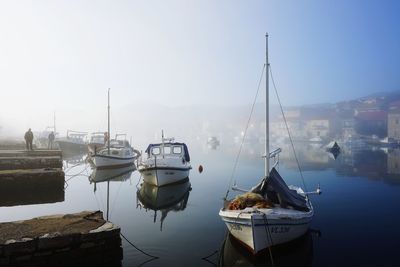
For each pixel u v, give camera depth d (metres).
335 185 28.34
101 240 11.02
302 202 13.89
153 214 18.27
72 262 10.66
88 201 21.89
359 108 138.62
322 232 14.77
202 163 48.44
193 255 12.09
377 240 13.64
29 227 11.38
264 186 13.20
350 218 17.11
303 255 12.05
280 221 11.32
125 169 38.28
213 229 15.30
